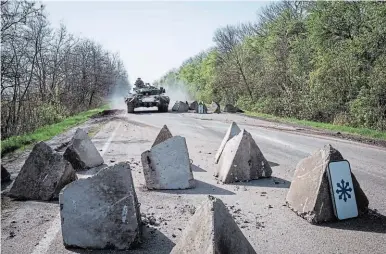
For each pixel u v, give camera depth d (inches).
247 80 1690.5
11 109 697.0
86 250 175.3
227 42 2021.4
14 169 352.2
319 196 208.5
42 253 172.1
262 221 210.2
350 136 601.3
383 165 365.4
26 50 806.5
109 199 181.3
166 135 393.1
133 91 1376.7
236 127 394.3
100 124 832.3
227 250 127.8
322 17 1124.5
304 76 1130.0
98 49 1857.8
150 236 189.8
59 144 488.7
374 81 812.6
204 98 2485.2
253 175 311.1
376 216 215.8
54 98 1043.3
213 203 135.4
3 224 211.2
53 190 258.2
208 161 398.6
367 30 965.8
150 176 287.6
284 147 485.1
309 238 184.7
